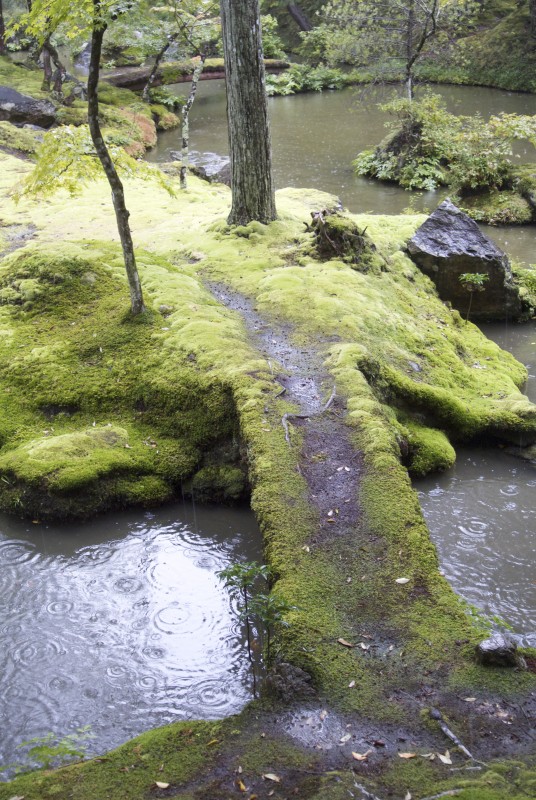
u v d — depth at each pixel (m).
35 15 7.95
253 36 11.92
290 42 46.44
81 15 7.67
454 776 4.32
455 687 5.04
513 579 6.79
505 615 6.34
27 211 15.19
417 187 21.23
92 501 7.88
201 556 7.34
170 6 16.48
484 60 35.78
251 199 12.97
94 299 10.62
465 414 9.14
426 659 5.29
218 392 8.58
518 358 11.56
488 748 4.55
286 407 8.16
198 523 7.87
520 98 31.91
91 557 7.38
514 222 18.06
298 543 6.44
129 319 9.95
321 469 7.29
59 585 6.98
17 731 5.40
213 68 37.31
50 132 9.05
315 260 11.90
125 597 6.79
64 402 9.07
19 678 5.88
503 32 36.16
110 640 6.27
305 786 4.31
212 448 8.47
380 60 26.78
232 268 11.77
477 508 7.92
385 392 9.20
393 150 22.61
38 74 30.95
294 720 4.87
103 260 11.33
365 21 26.98
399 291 11.80
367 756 4.53
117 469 8.09
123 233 9.47
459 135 20.11
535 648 5.50
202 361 9.06
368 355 9.19
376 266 11.94
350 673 5.18
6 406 9.13
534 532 7.48
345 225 11.90
